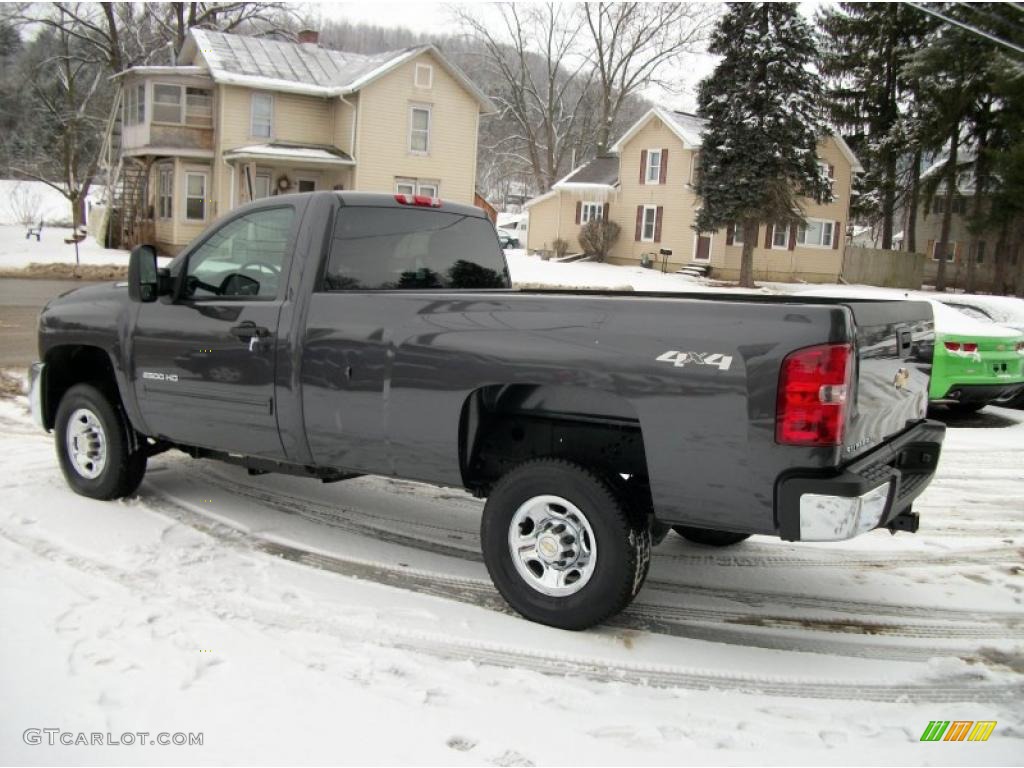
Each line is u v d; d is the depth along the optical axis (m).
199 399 5.28
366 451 4.71
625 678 3.78
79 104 45.00
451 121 35.72
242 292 5.21
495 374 4.22
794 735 3.36
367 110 33.72
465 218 5.79
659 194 39.28
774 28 31.83
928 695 3.76
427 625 4.20
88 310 5.89
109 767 2.92
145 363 5.52
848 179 39.75
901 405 4.39
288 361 4.87
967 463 8.26
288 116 34.31
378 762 3.02
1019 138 34.81
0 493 6.03
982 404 11.03
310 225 4.95
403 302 4.56
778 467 3.64
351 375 4.66
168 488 6.35
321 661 3.77
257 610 4.28
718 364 3.72
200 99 33.38
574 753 3.16
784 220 32.84
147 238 34.72
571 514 4.16
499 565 4.36
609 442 4.45
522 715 3.41
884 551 5.64
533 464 4.23
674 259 38.84
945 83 37.16
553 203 44.53
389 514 5.97
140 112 33.44
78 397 5.91
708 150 33.00
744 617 4.54
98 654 3.72
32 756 2.97
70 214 51.81
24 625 3.97
